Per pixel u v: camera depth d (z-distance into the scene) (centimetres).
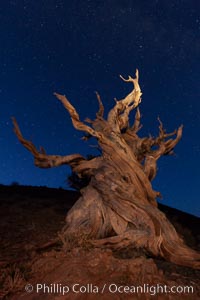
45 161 877
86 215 798
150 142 926
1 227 901
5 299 509
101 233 775
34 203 1264
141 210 766
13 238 805
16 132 838
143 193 834
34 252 674
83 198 834
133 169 845
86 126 860
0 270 592
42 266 579
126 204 780
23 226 919
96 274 530
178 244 731
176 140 945
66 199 1463
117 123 919
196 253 709
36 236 824
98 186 817
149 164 870
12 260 642
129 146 916
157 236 716
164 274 607
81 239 704
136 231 731
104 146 872
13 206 1175
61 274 539
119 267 546
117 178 822
